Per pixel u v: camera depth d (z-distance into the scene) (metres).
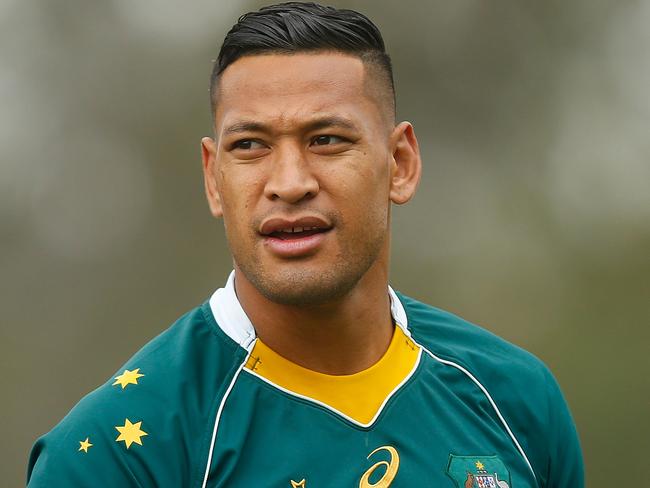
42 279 53.94
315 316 10.81
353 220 10.49
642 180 50.16
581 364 46.72
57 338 51.97
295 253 10.31
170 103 59.09
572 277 49.31
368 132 10.68
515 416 11.80
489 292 49.25
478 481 10.84
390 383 11.23
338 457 10.57
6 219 55.34
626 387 45.38
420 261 49.94
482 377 11.85
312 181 10.34
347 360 11.10
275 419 10.63
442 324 12.33
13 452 46.59
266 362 10.91
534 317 48.50
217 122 11.05
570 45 57.16
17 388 49.09
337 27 10.73
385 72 11.20
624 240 49.56
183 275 54.78
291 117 10.35
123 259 54.78
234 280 11.42
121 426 10.25
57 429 10.42
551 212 51.59
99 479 10.06
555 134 56.12
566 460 12.19
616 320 47.88
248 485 10.24
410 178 11.72
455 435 11.09
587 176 50.94
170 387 10.56
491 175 55.47
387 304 11.58
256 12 11.11
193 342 11.01
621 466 42.91
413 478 10.64
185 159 58.03
